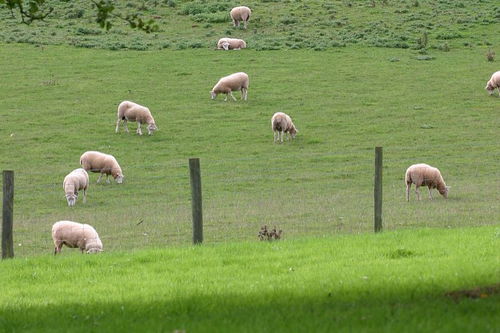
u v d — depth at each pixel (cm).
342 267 1431
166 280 1419
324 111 4709
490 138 4119
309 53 6175
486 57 6025
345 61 5928
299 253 1636
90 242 2031
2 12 7412
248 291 1228
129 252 1770
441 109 4731
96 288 1383
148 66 5778
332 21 7062
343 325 906
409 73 5591
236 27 7006
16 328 1030
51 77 5444
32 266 1645
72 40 6494
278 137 4209
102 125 4434
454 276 1230
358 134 4241
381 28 6869
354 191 3155
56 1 7731
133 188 3322
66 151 3956
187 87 5259
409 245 1670
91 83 5322
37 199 3141
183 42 6462
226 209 2780
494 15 7181
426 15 7281
